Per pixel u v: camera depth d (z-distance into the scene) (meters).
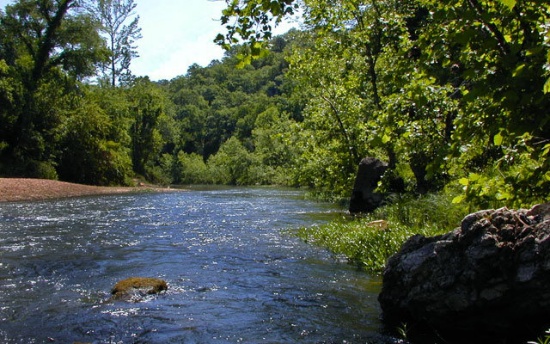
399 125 6.54
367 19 14.92
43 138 31.41
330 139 18.72
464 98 4.57
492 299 3.97
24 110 30.73
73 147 33.78
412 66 5.72
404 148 7.67
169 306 5.43
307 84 18.50
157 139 52.44
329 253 8.75
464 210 8.43
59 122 32.84
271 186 46.84
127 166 39.88
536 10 4.44
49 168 30.27
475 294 4.07
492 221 4.17
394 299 4.78
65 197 24.56
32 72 33.69
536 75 4.11
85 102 37.31
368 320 4.85
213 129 102.94
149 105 51.41
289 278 6.79
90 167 34.56
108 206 19.34
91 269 7.47
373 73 14.93
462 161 5.79
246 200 23.12
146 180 49.91
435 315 4.38
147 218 14.81
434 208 9.84
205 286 6.36
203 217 15.09
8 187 23.03
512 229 4.02
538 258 3.75
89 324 4.82
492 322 4.11
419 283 4.51
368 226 9.91
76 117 34.09
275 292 6.01
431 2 5.42
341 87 17.30
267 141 56.25
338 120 17.83
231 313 5.16
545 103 4.22
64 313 5.18
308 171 20.34
